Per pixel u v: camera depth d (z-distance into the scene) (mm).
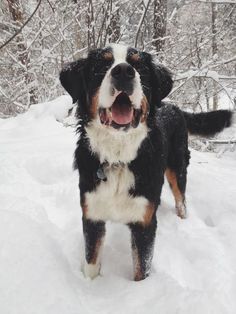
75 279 675
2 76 2234
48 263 639
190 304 579
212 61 1756
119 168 698
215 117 1138
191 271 755
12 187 995
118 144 687
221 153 1737
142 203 699
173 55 2072
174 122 974
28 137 1413
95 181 701
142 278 702
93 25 1690
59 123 1538
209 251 810
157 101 751
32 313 533
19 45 2068
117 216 719
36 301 554
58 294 581
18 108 2201
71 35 2041
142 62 724
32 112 1661
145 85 717
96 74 694
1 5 2207
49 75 2088
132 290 649
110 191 697
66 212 940
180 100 2074
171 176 973
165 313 578
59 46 2064
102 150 697
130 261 775
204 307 571
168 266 758
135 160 699
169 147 950
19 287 568
